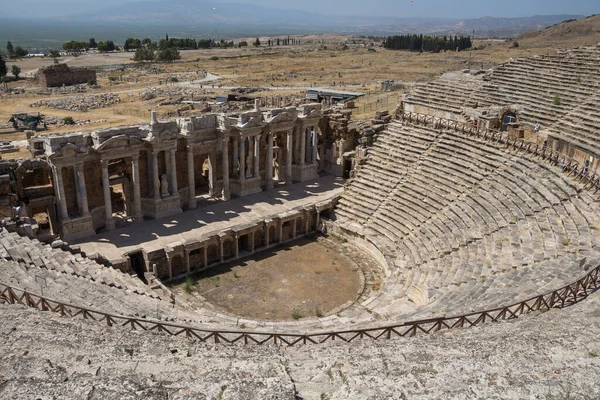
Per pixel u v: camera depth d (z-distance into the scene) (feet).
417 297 102.27
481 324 65.05
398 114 186.50
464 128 161.27
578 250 90.27
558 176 122.83
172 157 145.79
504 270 93.81
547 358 46.88
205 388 40.01
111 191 160.86
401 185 153.79
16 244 101.24
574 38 618.85
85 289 86.58
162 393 38.96
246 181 167.73
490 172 138.51
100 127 261.65
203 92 367.45
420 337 60.85
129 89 410.31
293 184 182.19
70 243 128.77
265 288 124.47
